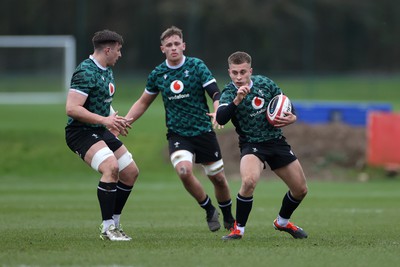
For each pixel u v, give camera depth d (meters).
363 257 29.56
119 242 33.88
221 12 190.25
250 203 34.56
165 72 39.25
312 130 92.38
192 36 175.25
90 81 34.41
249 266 27.39
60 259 28.62
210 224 39.62
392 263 28.30
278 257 29.39
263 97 34.91
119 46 35.28
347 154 87.94
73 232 38.81
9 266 27.19
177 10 184.62
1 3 198.75
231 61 34.59
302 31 193.88
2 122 111.88
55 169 88.81
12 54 158.12
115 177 34.38
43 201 59.03
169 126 39.59
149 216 48.78
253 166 34.38
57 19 197.12
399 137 84.25
